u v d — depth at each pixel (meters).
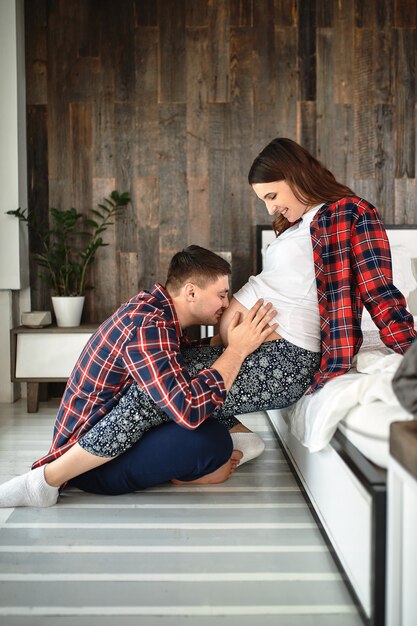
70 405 2.10
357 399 1.68
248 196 3.95
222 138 3.93
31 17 3.86
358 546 1.45
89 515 2.04
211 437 2.08
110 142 3.92
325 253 1.97
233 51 3.90
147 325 1.93
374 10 3.89
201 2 3.88
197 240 3.97
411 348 1.32
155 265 3.98
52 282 3.91
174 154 3.94
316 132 3.93
